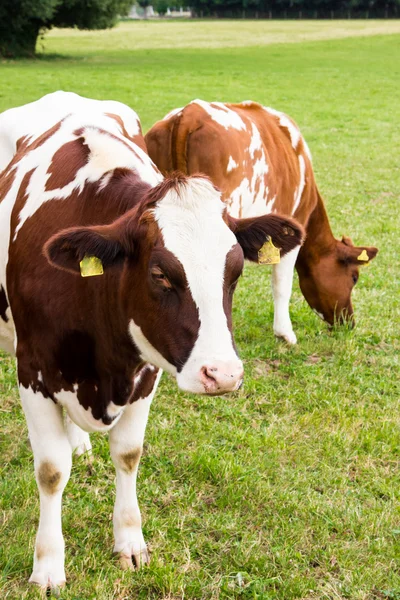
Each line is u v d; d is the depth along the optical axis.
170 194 3.06
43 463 3.49
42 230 3.60
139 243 3.05
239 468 4.56
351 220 10.70
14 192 4.06
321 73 34.97
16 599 3.44
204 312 2.89
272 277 6.61
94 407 3.55
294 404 5.59
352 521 4.18
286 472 4.66
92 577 3.62
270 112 6.73
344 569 3.81
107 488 4.41
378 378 6.10
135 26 87.38
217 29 77.06
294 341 6.69
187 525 4.12
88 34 71.00
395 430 5.25
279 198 6.50
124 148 3.78
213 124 5.88
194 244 2.94
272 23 86.25
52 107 5.02
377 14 93.00
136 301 3.09
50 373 3.48
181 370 2.92
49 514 3.55
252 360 6.31
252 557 3.84
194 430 5.07
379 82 31.69
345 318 6.97
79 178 3.64
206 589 3.64
